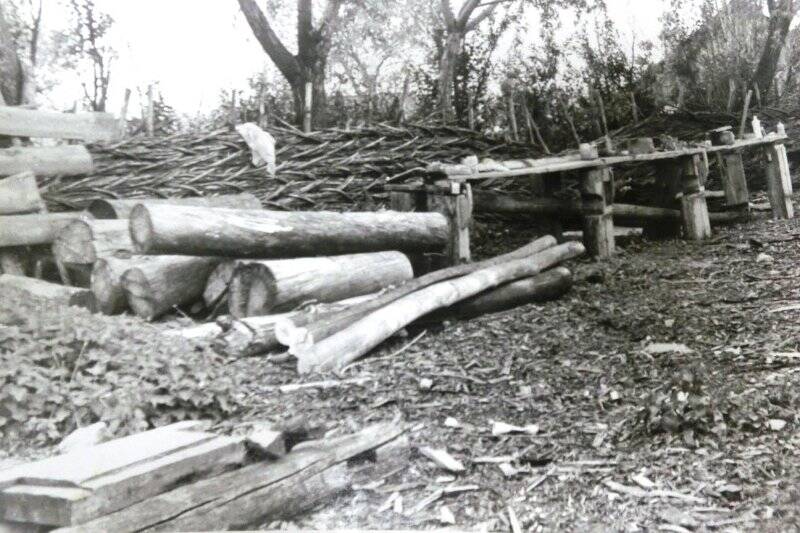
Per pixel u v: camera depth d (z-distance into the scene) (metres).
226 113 14.04
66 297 6.91
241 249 6.52
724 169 12.10
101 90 17.28
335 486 3.68
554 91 18.08
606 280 8.47
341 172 11.15
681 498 3.56
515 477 3.90
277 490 3.44
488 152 12.73
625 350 5.91
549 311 7.28
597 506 3.56
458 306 7.03
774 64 18.80
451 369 5.68
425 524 3.47
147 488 3.14
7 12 14.91
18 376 4.63
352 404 5.03
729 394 4.66
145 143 10.52
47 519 2.92
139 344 5.44
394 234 7.69
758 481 3.64
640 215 10.58
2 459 4.21
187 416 4.79
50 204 9.09
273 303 6.41
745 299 7.22
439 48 18.19
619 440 4.22
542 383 5.30
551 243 8.33
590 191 9.67
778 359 5.36
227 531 3.16
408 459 4.13
